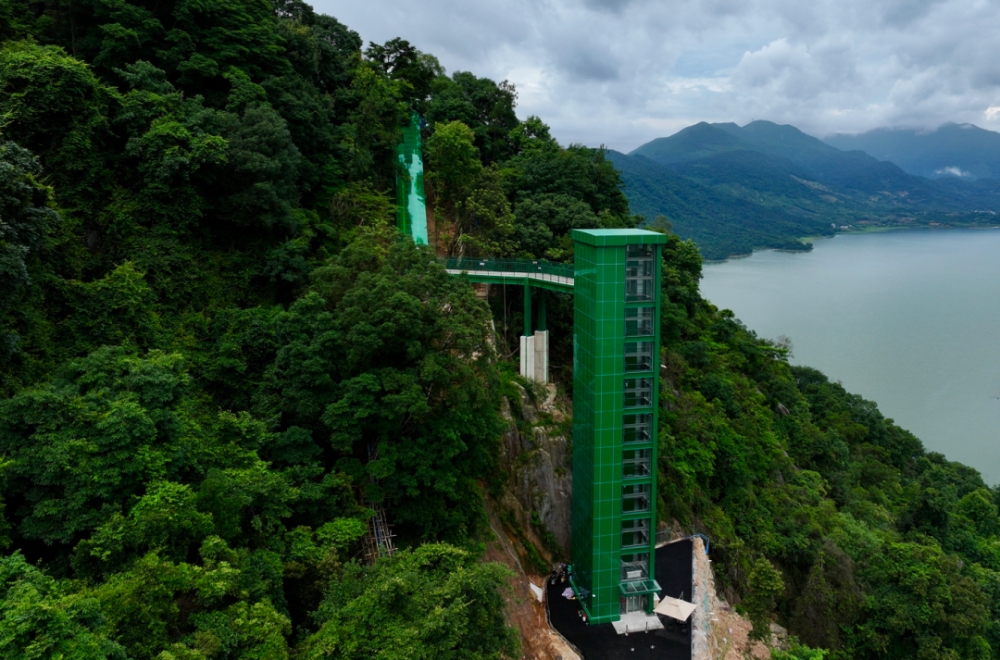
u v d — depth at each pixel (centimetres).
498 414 5009
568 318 7219
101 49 5391
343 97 7850
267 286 5409
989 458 14662
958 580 5653
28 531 2658
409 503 4019
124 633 2289
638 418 4725
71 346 3900
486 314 4556
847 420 11600
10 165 3259
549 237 7688
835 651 5519
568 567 5338
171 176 4775
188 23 5812
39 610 1988
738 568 6072
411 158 9350
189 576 2534
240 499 3058
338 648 2622
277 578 3023
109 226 4588
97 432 2884
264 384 4188
